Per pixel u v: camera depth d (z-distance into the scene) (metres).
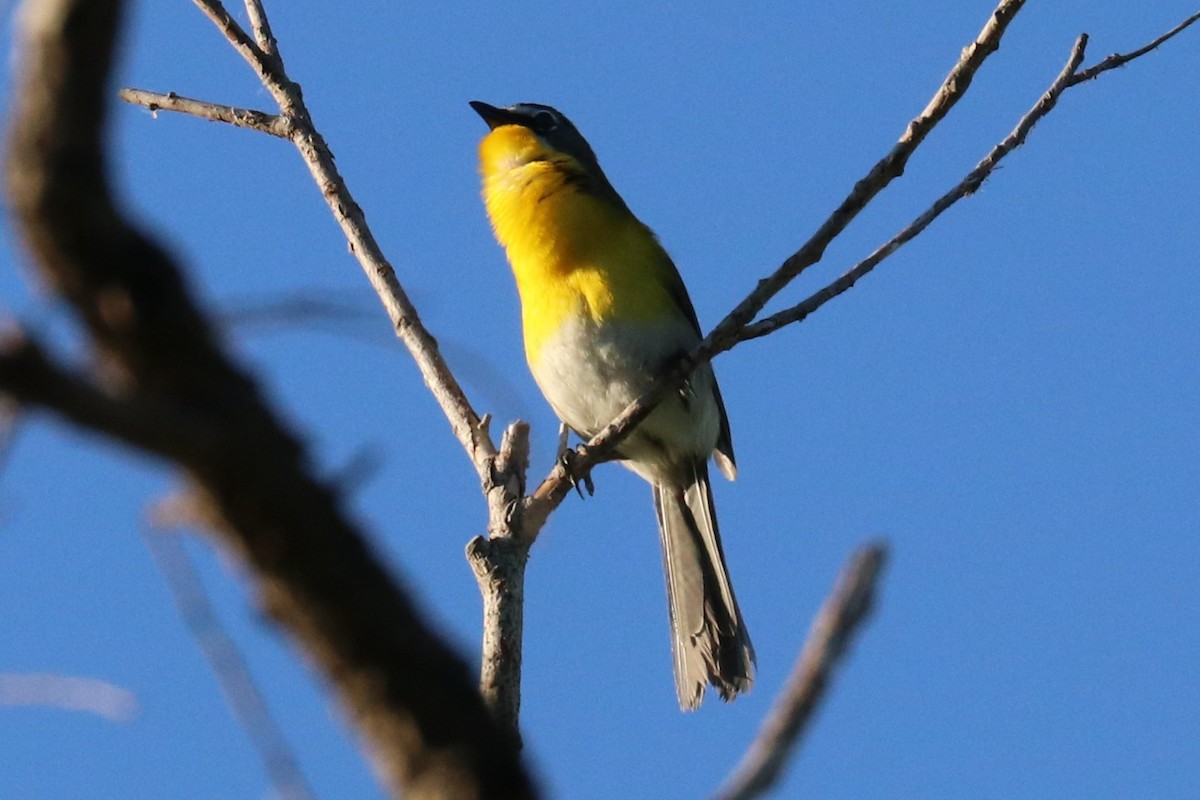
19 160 3.08
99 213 3.14
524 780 3.82
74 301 3.23
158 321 3.27
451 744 3.76
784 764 4.03
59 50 3.02
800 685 4.09
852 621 4.13
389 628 3.69
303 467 3.54
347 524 3.63
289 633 3.73
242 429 3.39
